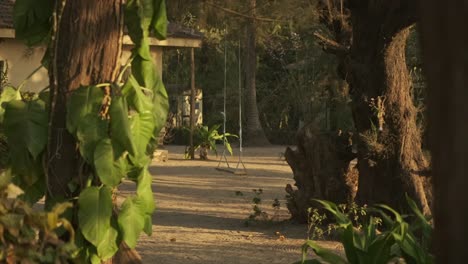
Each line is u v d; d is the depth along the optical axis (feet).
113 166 19.10
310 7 41.55
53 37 19.67
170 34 87.25
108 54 19.69
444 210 6.59
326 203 24.44
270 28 46.37
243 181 68.08
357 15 38.45
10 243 13.91
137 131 19.60
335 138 40.04
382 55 37.83
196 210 47.91
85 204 18.99
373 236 24.04
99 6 19.56
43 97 21.03
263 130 147.43
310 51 131.44
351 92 40.01
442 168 6.63
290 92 146.20
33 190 20.48
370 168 38.45
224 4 44.29
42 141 19.79
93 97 19.26
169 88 135.44
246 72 146.82
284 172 78.23
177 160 93.09
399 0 36.32
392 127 38.06
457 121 6.54
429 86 6.77
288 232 39.04
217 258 32.73
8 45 77.77
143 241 36.47
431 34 6.70
